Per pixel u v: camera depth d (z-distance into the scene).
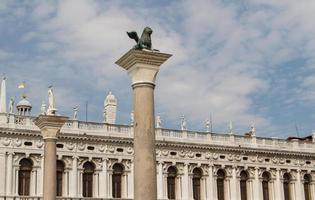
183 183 82.88
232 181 87.50
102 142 78.00
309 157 96.19
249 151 89.56
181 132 84.31
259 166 90.50
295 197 93.38
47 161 42.47
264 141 91.94
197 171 85.06
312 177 96.00
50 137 42.91
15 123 72.88
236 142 89.00
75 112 77.06
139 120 29.98
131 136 80.06
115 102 83.81
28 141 73.31
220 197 86.38
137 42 31.19
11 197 70.69
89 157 76.88
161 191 80.62
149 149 29.70
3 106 72.75
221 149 86.94
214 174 85.94
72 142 76.06
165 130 83.12
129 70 30.97
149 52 30.19
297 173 94.38
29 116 74.00
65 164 75.25
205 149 85.69
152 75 30.53
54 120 42.84
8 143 72.00
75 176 75.44
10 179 71.19
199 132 85.94
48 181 42.06
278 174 92.25
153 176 29.55
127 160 79.44
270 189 91.31
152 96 30.47
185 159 83.81
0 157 71.19
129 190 78.81
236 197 87.06
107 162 78.00
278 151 92.50
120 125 79.81
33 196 72.00
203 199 84.25
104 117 81.94
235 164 88.19
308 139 102.19
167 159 82.25
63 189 74.62
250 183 89.25
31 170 73.19
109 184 77.62
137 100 30.25
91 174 77.25
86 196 76.31
